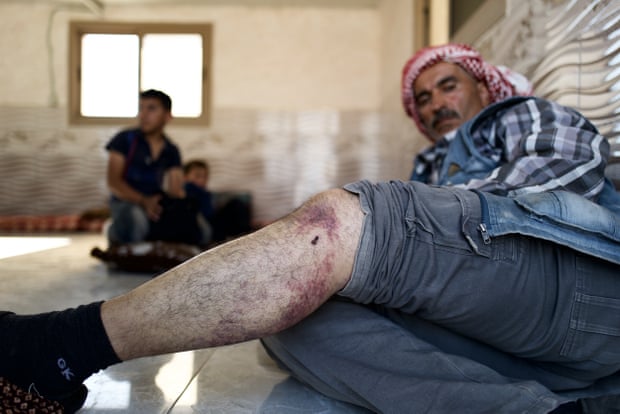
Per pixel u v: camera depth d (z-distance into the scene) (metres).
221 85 7.11
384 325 1.01
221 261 0.84
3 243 4.71
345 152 7.12
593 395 1.05
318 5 7.08
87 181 7.00
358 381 0.96
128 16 7.02
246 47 7.10
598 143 1.24
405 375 0.94
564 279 0.94
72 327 0.84
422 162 2.00
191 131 7.10
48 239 5.18
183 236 3.45
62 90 6.99
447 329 1.05
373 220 0.92
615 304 0.94
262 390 1.16
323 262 0.88
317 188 7.14
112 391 1.13
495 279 0.92
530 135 1.29
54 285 2.50
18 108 6.99
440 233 0.93
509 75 1.98
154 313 0.82
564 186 1.15
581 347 0.95
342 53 7.12
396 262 0.92
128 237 3.42
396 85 5.96
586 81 1.77
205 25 7.05
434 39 4.41
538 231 0.93
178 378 1.23
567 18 1.91
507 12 2.54
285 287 0.84
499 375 0.93
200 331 0.83
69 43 6.96
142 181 3.60
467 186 1.22
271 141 7.12
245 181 7.14
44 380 0.84
